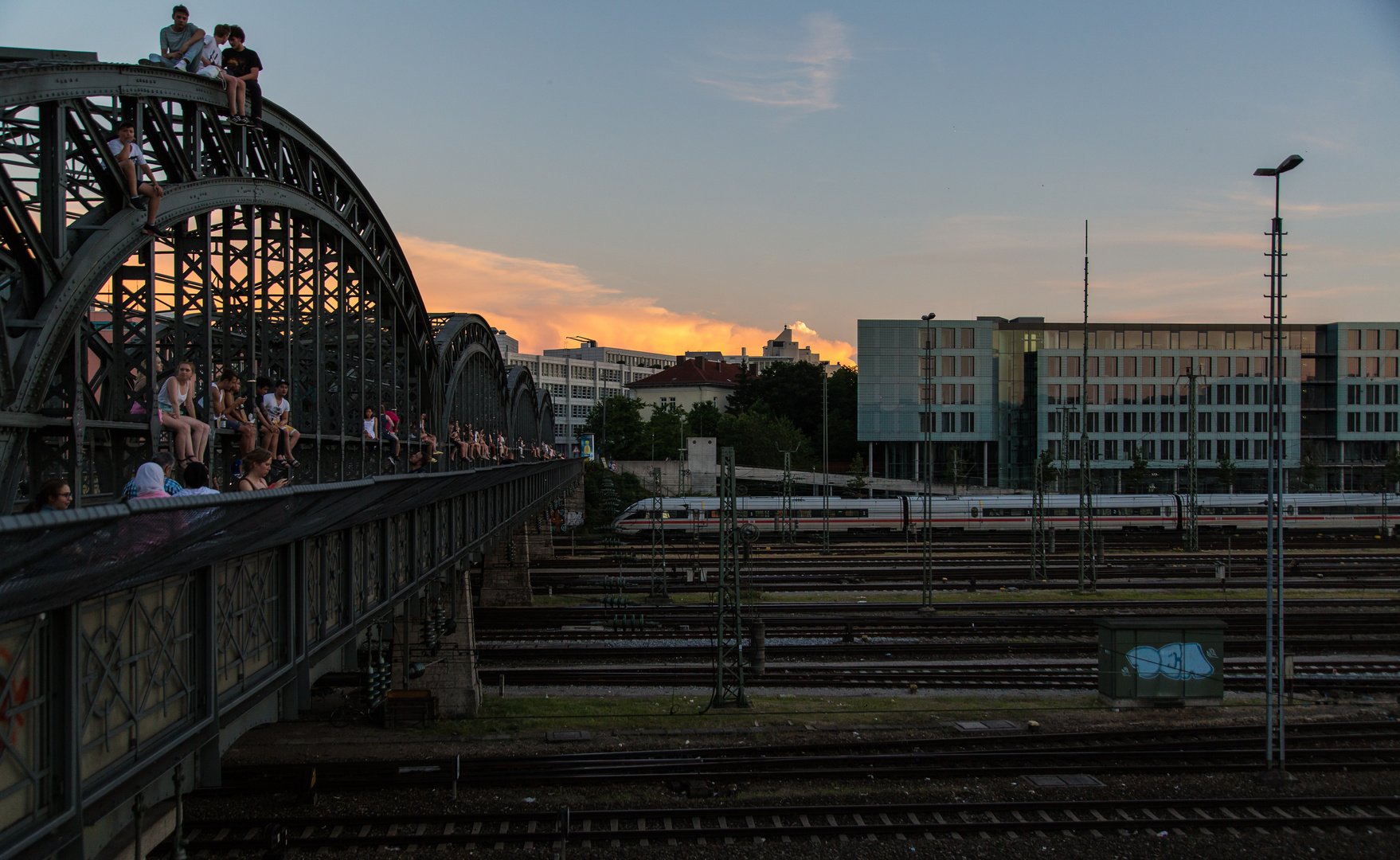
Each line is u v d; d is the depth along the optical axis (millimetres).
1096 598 43125
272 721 24719
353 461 21328
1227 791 20406
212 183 13047
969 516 70938
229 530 8438
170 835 16750
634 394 156375
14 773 6902
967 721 25016
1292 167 21000
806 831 18000
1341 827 18547
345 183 19766
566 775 20531
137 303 11492
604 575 51281
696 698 27719
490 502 30219
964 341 90312
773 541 69625
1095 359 92562
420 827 17922
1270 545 21359
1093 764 21891
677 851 17422
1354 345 98188
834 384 126250
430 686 25266
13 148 9609
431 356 28578
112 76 10453
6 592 5867
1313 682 28422
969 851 17562
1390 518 71938
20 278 9398
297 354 17750
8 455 8852
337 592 14328
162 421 10172
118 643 8078
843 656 32719
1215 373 93938
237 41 13992
